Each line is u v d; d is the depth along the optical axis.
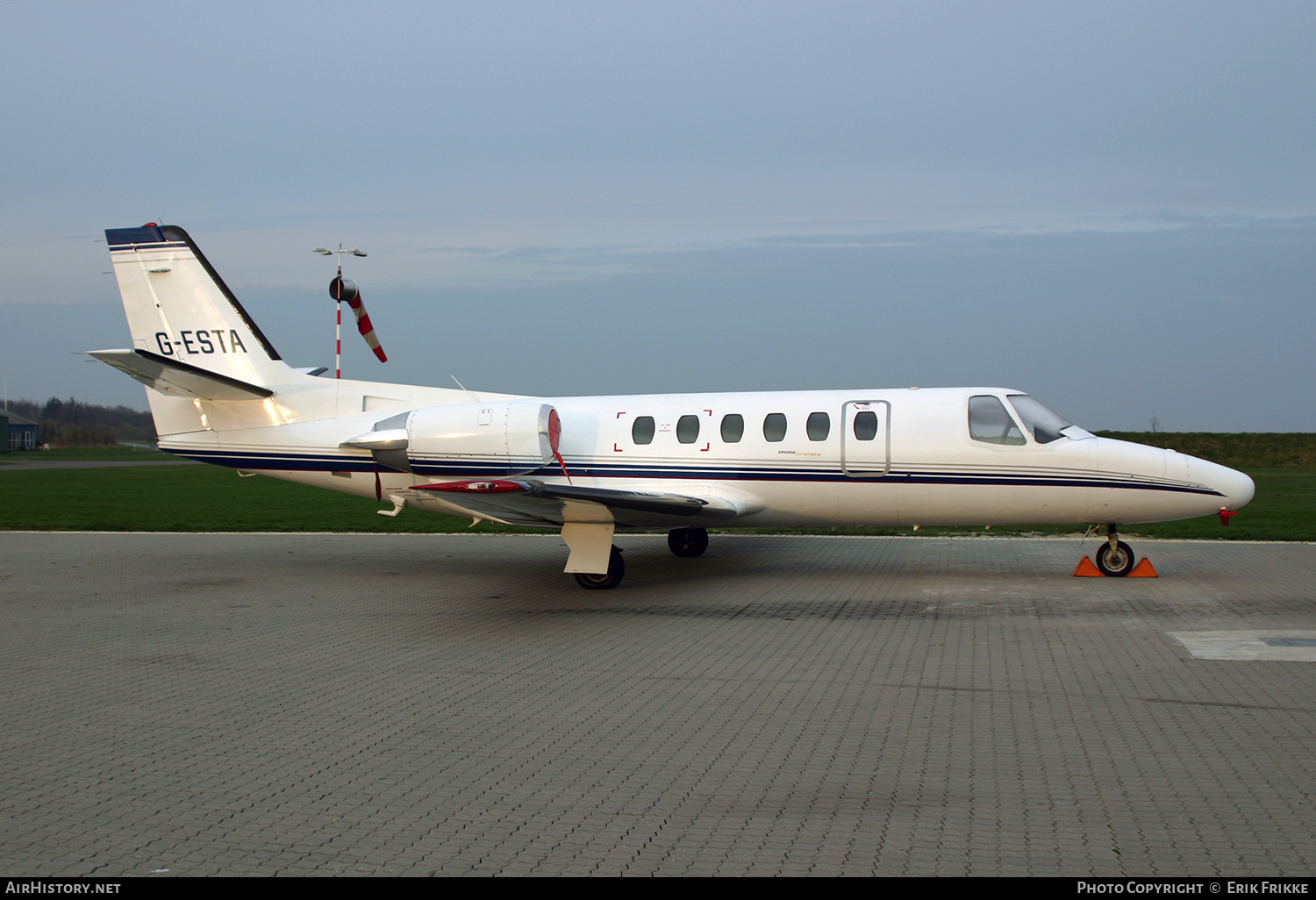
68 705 7.62
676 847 4.84
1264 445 48.94
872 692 7.73
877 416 13.89
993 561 15.48
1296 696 7.44
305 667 8.87
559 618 11.16
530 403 14.44
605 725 6.96
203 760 6.30
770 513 14.38
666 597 12.46
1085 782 5.66
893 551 16.84
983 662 8.69
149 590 13.24
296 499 27.64
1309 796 5.40
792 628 10.38
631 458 14.55
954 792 5.53
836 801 5.43
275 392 15.60
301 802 5.54
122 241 15.82
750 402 14.53
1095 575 13.71
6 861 4.80
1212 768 5.87
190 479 37.19
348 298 18.67
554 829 5.10
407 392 15.73
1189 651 9.02
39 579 14.25
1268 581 13.05
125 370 14.41
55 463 57.84
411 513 23.44
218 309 15.68
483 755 6.32
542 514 12.82
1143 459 13.12
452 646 9.68
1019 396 13.81
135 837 5.07
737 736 6.64
